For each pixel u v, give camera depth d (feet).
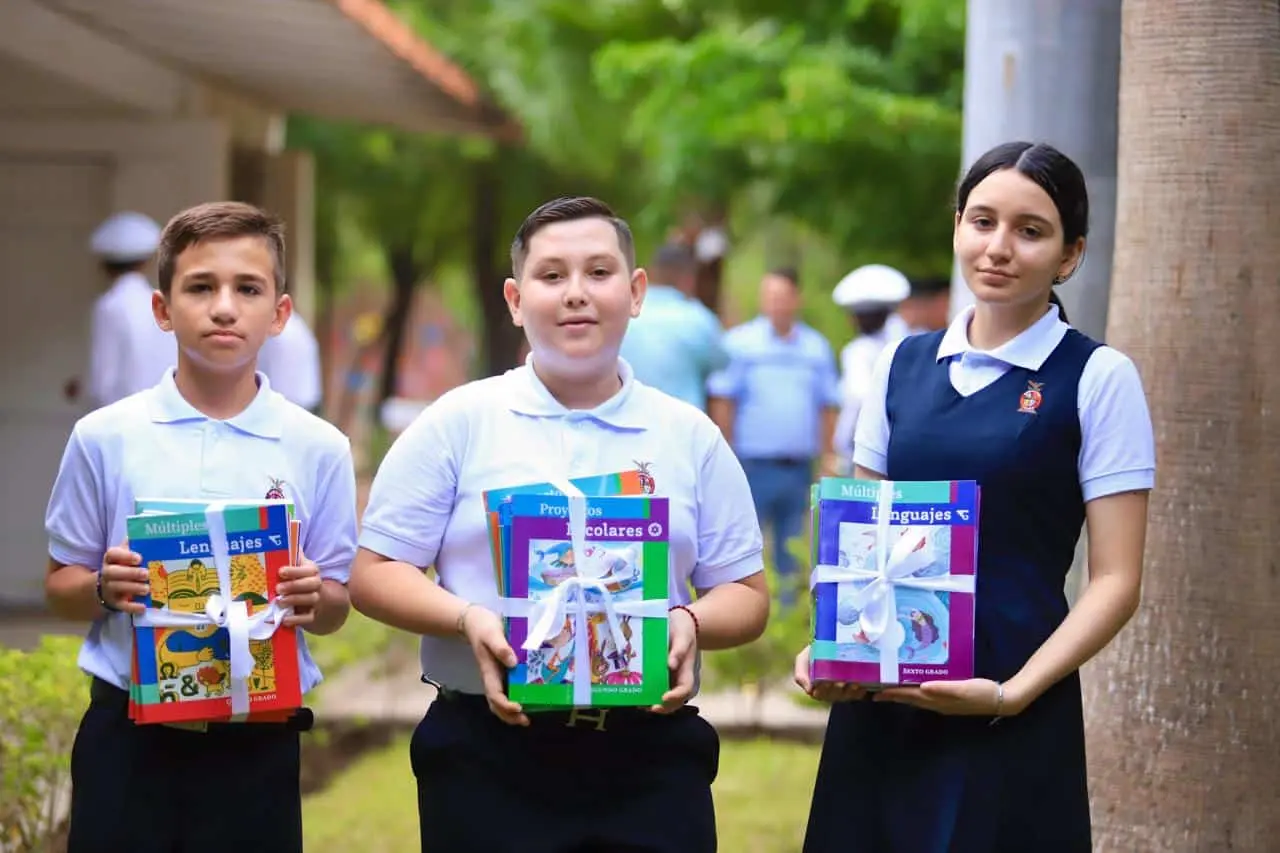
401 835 23.93
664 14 60.03
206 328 13.94
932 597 12.97
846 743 13.84
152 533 13.15
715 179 52.44
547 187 91.20
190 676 13.20
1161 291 17.02
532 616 12.61
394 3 77.97
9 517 40.50
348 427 114.73
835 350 88.79
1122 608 13.23
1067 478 13.42
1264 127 16.81
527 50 72.38
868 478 14.01
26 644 35.14
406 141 90.38
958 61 49.42
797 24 52.24
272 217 14.46
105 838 13.79
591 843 13.30
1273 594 16.90
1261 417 16.84
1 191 40.42
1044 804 13.32
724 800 26.11
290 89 46.32
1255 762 16.96
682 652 12.90
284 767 14.12
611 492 13.07
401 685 32.35
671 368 34.19
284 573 13.30
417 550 13.58
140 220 34.24
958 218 13.88
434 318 181.27
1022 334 13.62
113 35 37.88
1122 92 17.58
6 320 40.60
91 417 14.34
